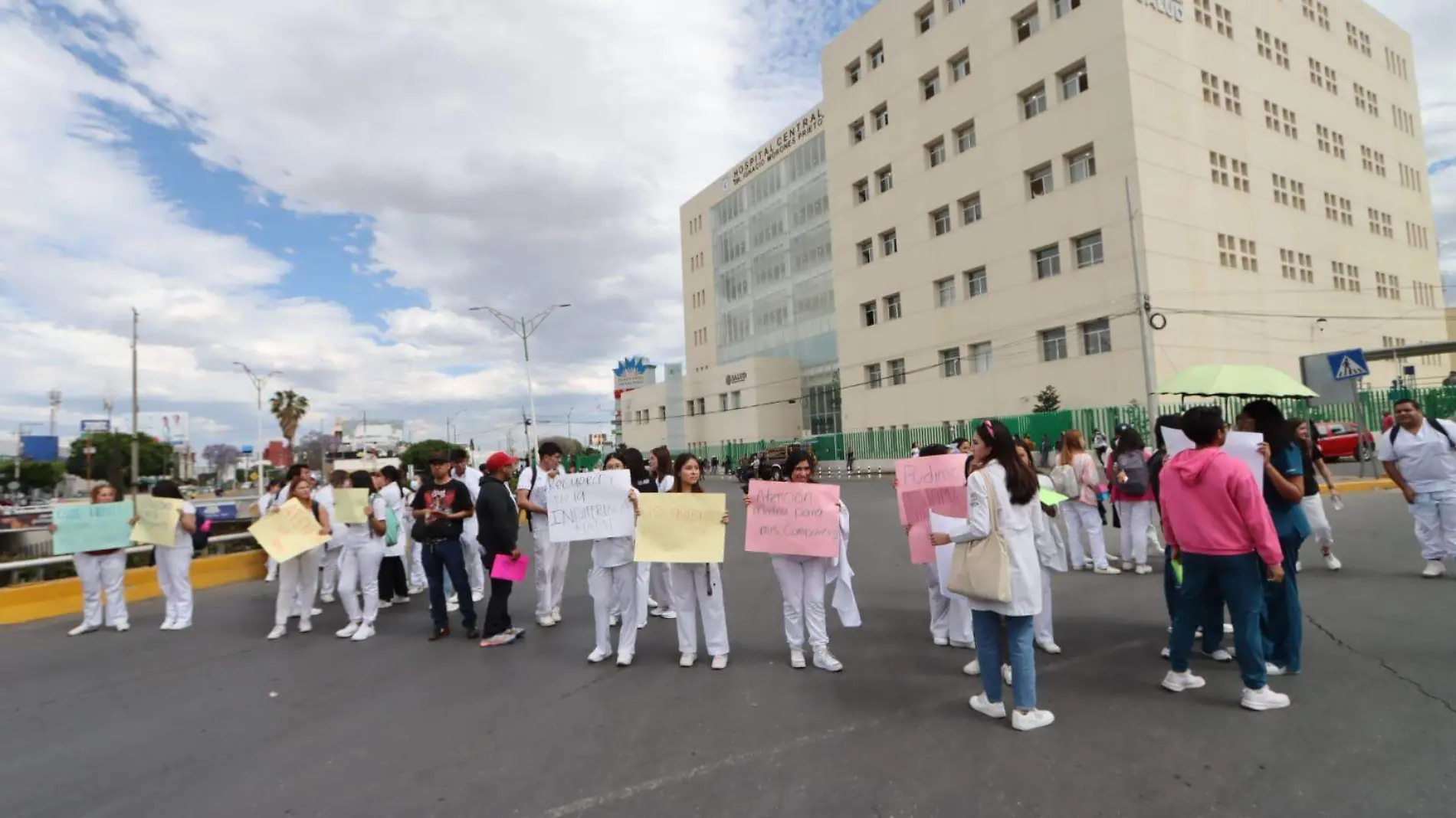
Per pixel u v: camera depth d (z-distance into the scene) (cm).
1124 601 746
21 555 1438
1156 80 3206
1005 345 3638
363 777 410
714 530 588
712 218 6562
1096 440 2767
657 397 6975
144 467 5812
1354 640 561
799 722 461
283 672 638
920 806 348
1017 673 432
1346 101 4216
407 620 850
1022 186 3541
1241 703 451
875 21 4412
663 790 377
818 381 5247
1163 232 3125
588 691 545
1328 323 3794
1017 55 3562
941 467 614
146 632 838
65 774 433
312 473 838
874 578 973
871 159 4469
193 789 404
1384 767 362
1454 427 743
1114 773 371
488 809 366
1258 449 505
